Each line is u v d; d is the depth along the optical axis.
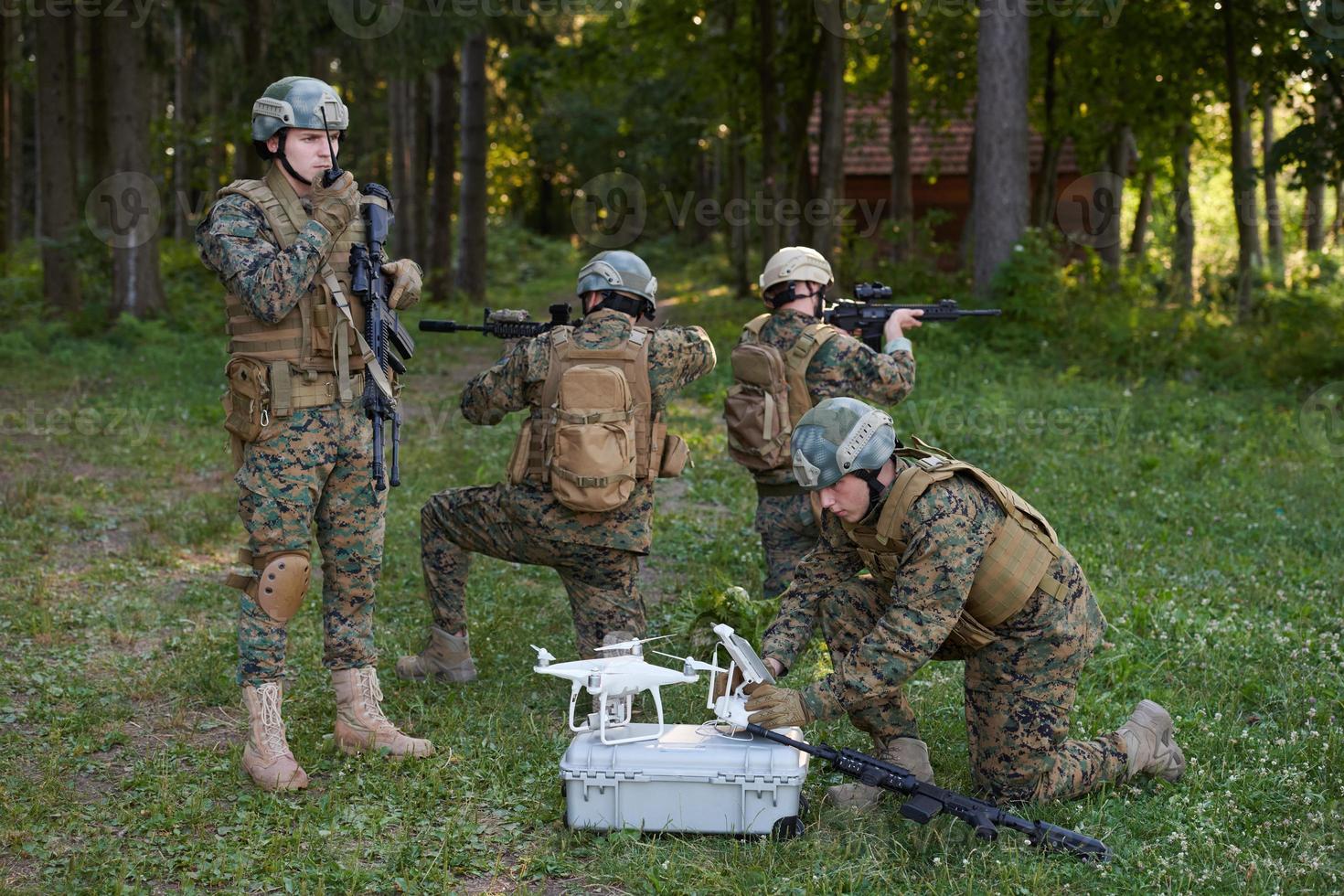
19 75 26.80
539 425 4.49
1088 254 21.16
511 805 3.90
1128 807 3.79
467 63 25.16
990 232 15.40
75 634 5.57
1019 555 3.55
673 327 4.59
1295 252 20.92
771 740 3.61
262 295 3.88
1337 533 7.13
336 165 4.11
